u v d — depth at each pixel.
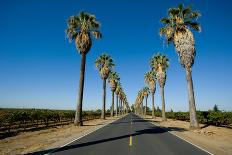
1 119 24.02
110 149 11.73
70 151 11.12
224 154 10.69
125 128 25.42
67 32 32.97
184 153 10.76
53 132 22.16
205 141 15.46
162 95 46.19
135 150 11.46
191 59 25.50
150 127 26.91
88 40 32.31
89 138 16.42
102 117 56.41
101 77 58.16
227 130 23.36
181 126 29.80
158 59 47.69
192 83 25.50
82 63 32.53
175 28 27.00
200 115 37.03
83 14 32.66
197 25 27.16
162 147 12.43
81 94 32.03
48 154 10.37
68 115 45.44
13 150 12.13
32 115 28.59
